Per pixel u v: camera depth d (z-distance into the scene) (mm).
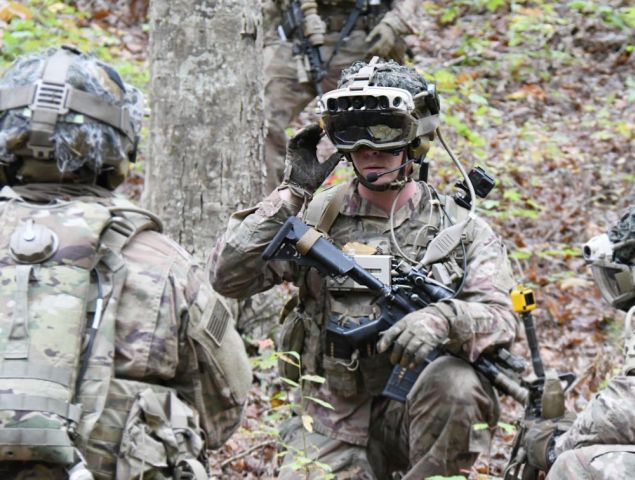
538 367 6875
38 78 5160
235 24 10500
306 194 7016
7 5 17688
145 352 5043
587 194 15602
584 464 5656
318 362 7148
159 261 5227
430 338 6527
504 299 6895
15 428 4641
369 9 13094
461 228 6930
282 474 7070
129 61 18453
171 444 5012
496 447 9562
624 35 21312
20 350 4754
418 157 7148
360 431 7086
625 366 5867
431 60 20625
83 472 4691
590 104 19234
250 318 10719
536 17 21359
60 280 4906
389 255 6922
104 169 5379
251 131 10664
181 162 10461
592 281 13359
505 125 18047
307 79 12680
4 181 5391
